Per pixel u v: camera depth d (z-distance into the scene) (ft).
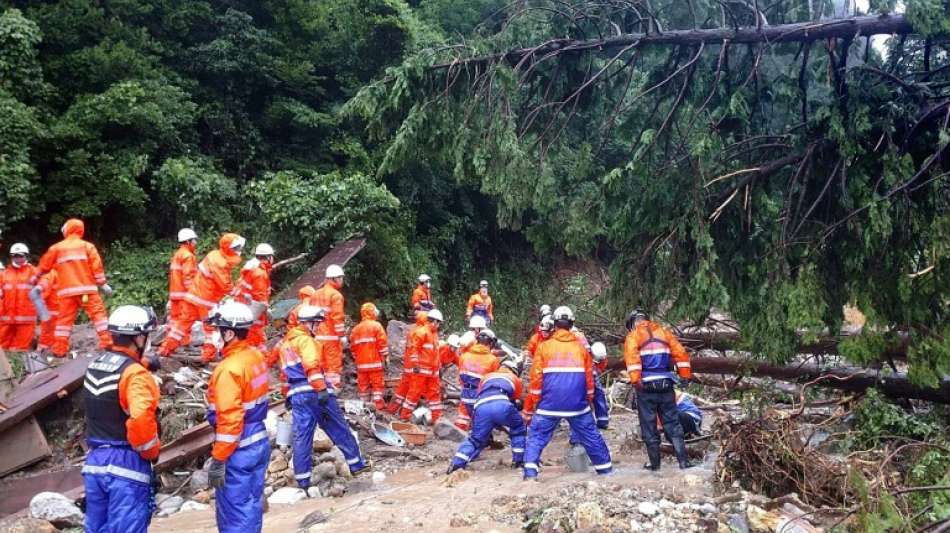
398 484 23.20
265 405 14.99
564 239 26.58
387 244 53.16
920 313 20.85
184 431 25.14
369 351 33.60
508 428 24.32
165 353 29.99
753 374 30.89
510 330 69.51
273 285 50.55
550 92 28.35
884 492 14.97
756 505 16.63
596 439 21.38
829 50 22.26
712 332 34.65
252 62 59.21
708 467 21.62
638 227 25.35
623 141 27.22
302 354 21.93
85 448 24.54
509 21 27.68
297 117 61.16
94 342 34.06
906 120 21.43
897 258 21.24
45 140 45.93
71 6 50.98
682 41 25.02
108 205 49.90
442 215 70.23
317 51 65.98
